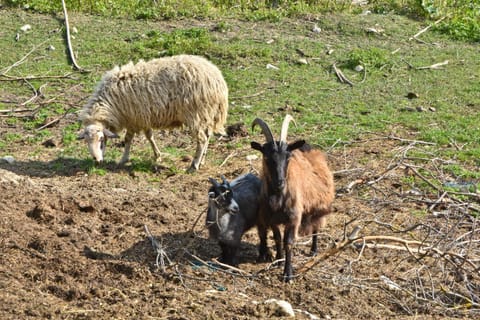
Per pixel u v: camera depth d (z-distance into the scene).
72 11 23.75
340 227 11.87
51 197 12.20
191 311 8.62
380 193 13.27
